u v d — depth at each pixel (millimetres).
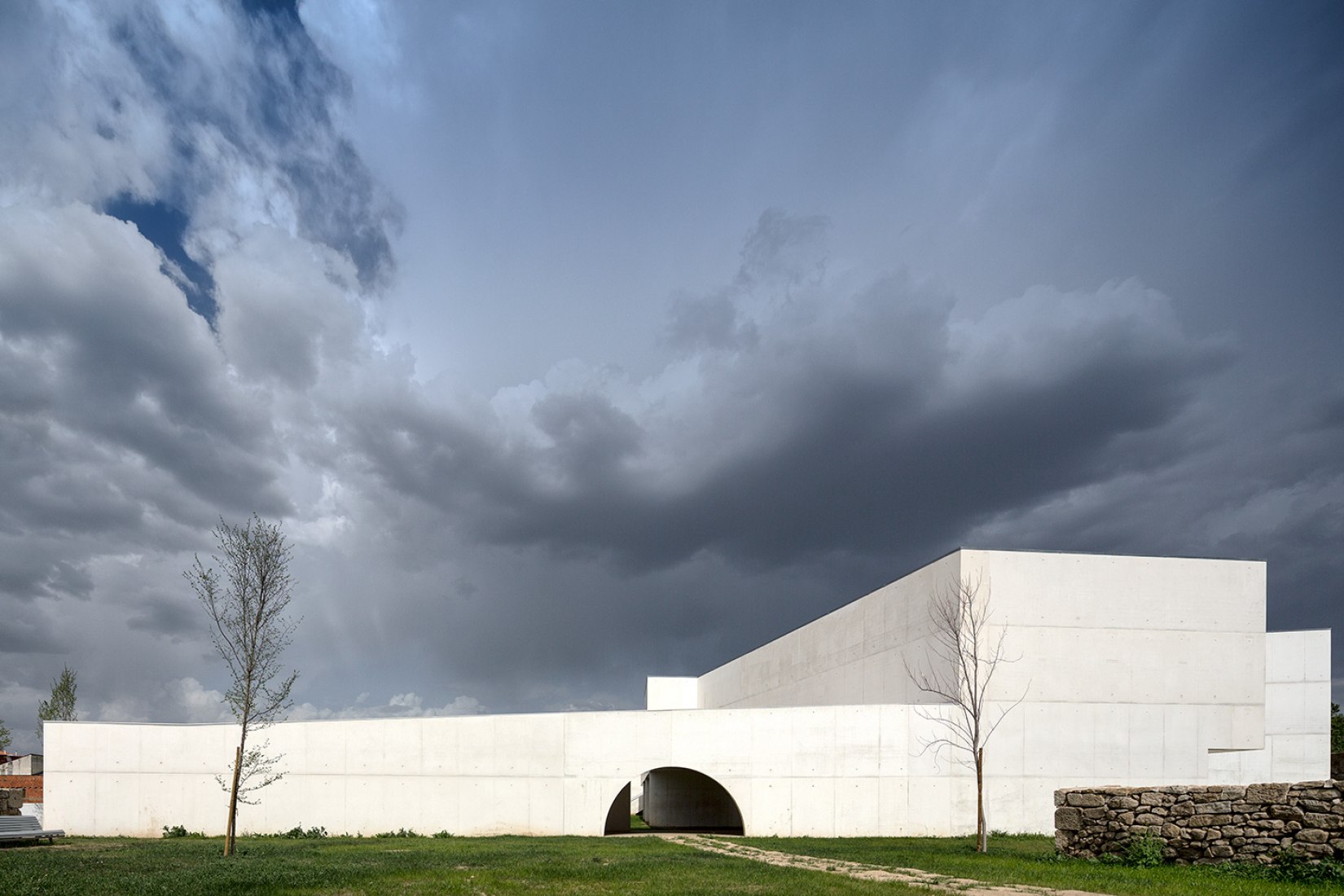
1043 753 27750
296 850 20969
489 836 28547
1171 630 28594
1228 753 36406
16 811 27516
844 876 14969
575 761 29047
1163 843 16109
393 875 14664
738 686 52281
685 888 13062
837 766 28391
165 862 17188
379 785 29297
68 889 12602
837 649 37688
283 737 29656
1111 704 28062
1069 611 28375
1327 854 14031
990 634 28047
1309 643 36219
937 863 17672
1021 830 27406
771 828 28219
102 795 29391
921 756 28141
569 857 18594
